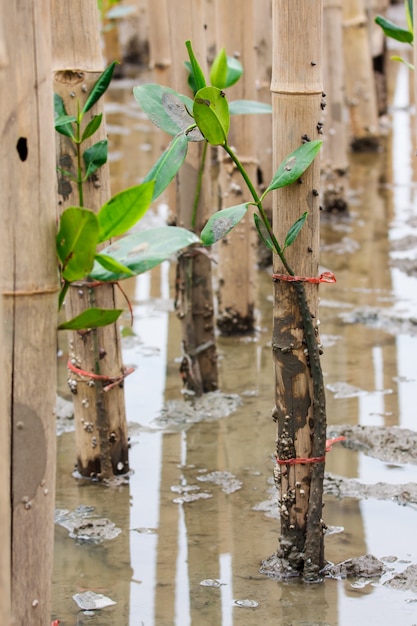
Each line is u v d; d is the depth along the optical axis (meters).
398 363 6.24
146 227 8.84
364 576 4.06
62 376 6.20
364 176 10.79
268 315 7.18
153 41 8.20
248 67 6.42
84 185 4.64
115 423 4.95
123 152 11.55
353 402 5.71
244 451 5.22
